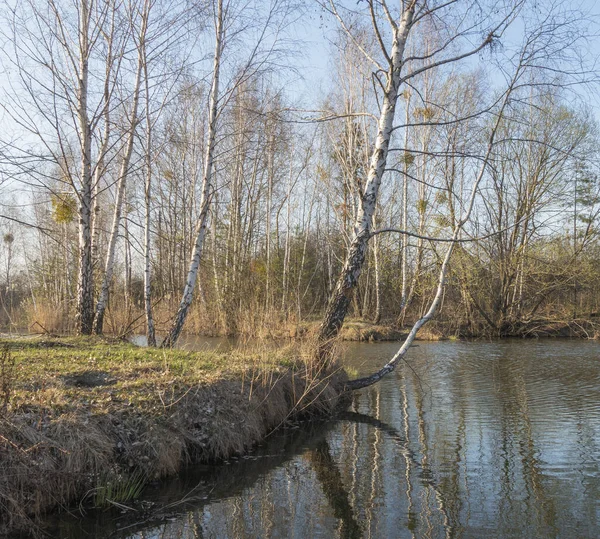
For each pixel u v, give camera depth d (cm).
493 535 501
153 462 619
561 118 2395
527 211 2503
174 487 616
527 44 949
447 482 636
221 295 2369
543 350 1956
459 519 536
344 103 2373
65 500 534
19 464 503
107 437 594
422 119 2350
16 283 3853
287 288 2508
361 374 1407
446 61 957
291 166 2783
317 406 954
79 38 1304
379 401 1089
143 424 640
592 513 546
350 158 2322
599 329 2464
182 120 2248
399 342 2259
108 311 1911
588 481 633
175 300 2405
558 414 959
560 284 2562
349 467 693
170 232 2892
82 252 1327
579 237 2627
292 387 920
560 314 2634
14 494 491
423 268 2652
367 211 1017
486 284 2636
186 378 777
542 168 2516
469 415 962
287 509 564
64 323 1711
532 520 532
